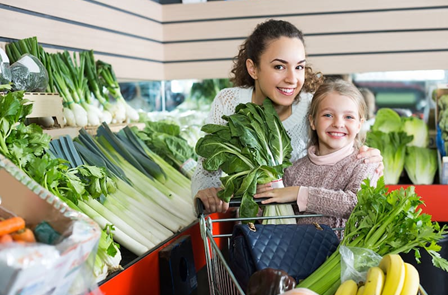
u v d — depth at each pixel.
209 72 3.71
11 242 0.78
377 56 3.46
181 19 3.71
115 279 1.45
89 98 2.65
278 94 1.85
